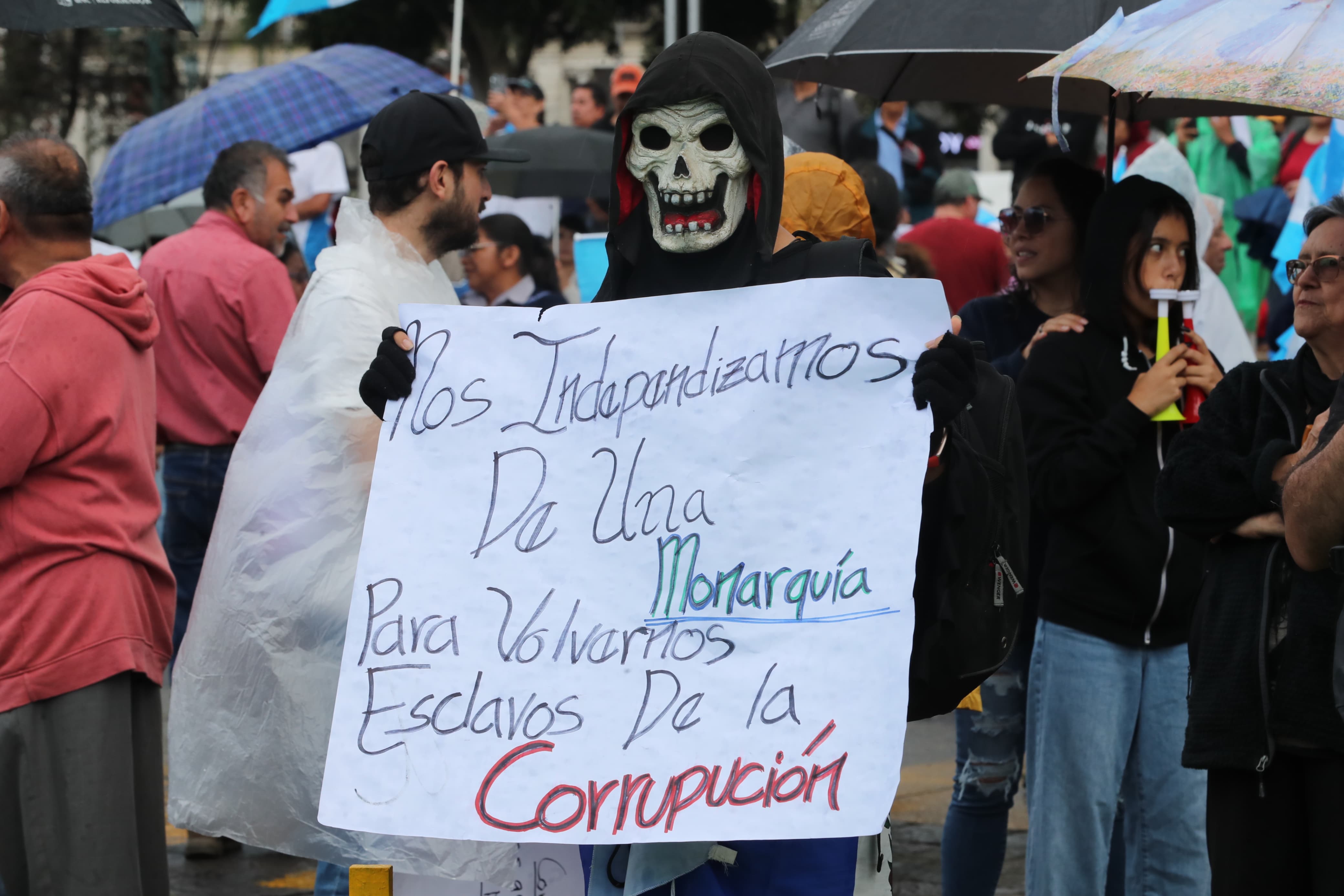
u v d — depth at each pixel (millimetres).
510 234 8398
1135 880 4340
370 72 9617
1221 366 4367
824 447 2740
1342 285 3396
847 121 11141
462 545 2873
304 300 3943
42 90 24250
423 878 3520
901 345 2727
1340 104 2916
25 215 4070
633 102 2779
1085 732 4246
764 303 2814
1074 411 4344
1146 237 4328
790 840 2756
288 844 3691
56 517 3883
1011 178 15398
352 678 2830
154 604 4121
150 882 4152
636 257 2945
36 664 3852
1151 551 4191
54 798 3875
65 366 3857
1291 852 3393
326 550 3734
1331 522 3191
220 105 9266
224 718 3742
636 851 2764
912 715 2912
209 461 6715
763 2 20797
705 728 2670
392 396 2975
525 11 20719
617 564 2803
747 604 2713
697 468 2797
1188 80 3127
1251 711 3393
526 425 2910
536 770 2719
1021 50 4637
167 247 6781
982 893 4742
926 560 2795
